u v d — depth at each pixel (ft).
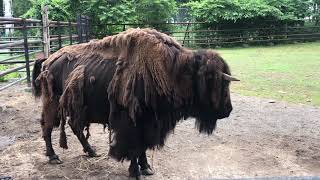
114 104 13.98
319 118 24.27
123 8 75.92
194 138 20.04
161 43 13.66
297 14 87.20
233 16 80.69
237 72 43.45
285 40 82.99
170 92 13.46
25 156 17.31
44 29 36.19
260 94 31.68
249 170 16.01
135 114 13.52
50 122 16.16
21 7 96.73
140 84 13.50
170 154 17.71
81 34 49.57
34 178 15.01
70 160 16.79
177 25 91.61
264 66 48.29
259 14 80.64
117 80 13.87
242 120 23.70
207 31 81.25
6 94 30.86
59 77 15.71
